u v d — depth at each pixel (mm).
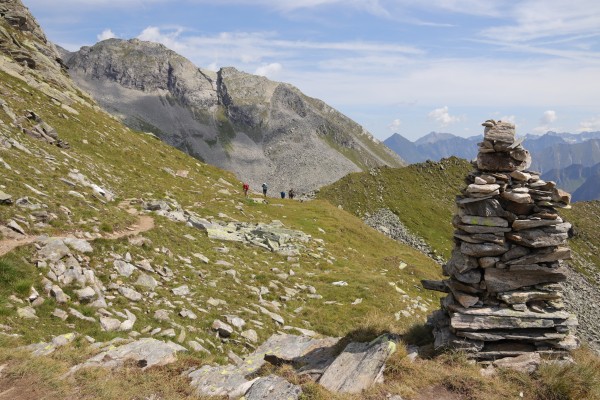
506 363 13148
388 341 13633
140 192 42781
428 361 13398
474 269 14156
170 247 28203
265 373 13859
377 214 118062
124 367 13844
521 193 13469
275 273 32812
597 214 146375
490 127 14125
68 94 68438
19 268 17766
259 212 55000
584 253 114625
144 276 22484
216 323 20500
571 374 12266
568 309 74125
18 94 50906
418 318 30344
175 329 18922
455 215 15148
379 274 41719
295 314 26484
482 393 11844
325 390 11539
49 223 22625
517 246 13664
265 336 21656
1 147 30516
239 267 30875
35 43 80875
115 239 24344
